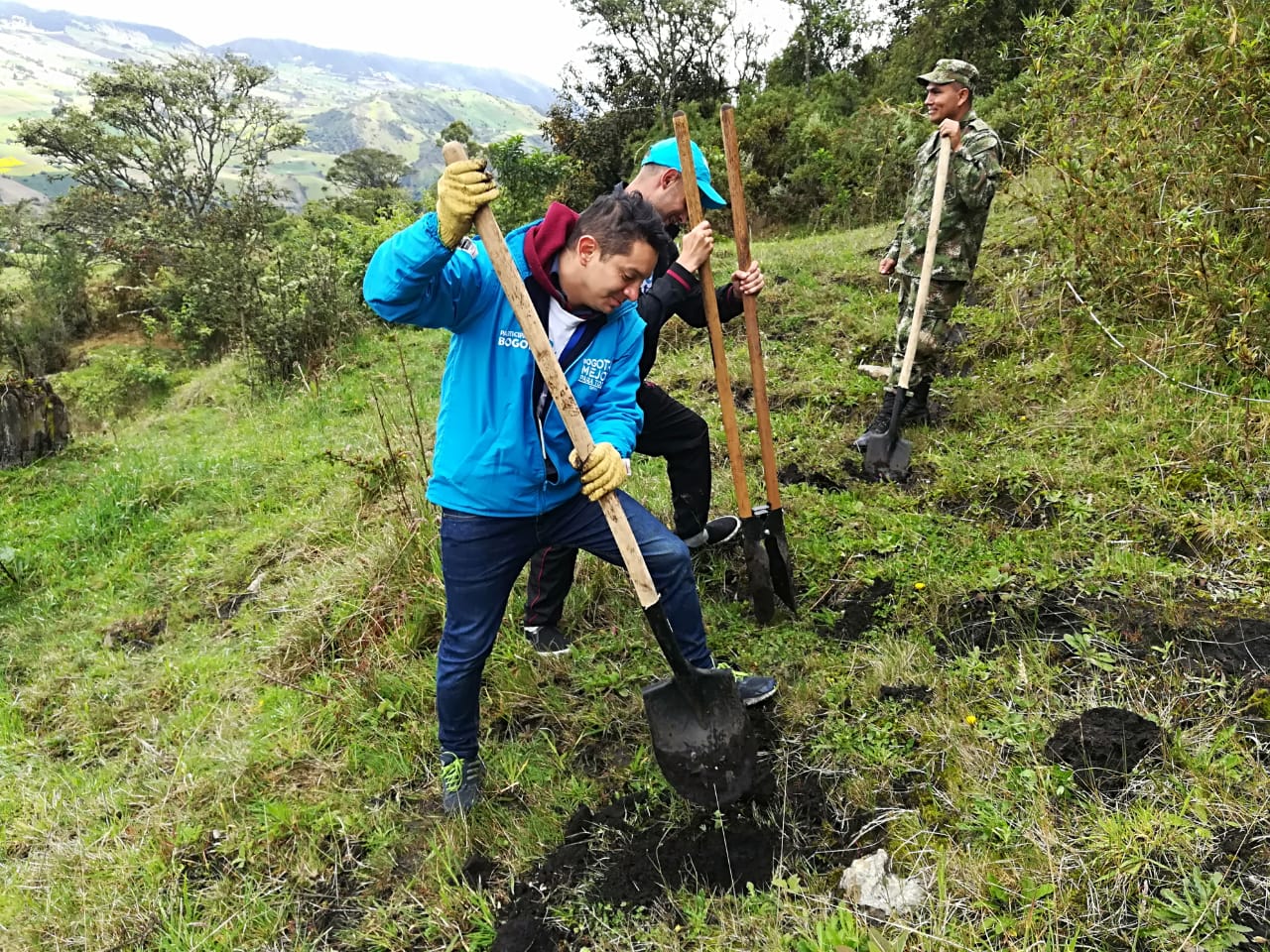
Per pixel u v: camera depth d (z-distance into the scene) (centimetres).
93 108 4106
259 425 733
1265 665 242
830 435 444
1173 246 388
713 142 1652
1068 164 433
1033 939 181
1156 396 394
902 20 1848
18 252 2478
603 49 2439
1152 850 194
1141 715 232
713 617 319
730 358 569
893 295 623
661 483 414
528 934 214
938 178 381
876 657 276
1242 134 373
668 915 210
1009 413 433
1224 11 393
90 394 1545
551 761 268
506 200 1738
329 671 342
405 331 989
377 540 397
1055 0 1012
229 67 4253
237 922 236
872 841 218
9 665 417
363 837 259
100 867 264
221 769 292
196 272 1259
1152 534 315
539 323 193
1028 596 290
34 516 594
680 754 224
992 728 237
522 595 347
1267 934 174
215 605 433
